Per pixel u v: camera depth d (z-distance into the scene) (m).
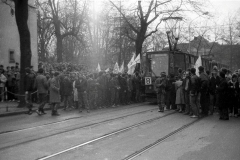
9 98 19.33
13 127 10.35
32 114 14.15
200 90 12.88
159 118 12.61
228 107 12.23
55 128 10.14
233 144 7.65
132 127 10.27
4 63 24.30
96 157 6.49
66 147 7.42
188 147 7.34
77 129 9.93
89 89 16.36
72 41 46.59
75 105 17.20
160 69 19.59
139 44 29.48
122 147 7.38
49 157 6.52
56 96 13.66
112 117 12.89
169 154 6.69
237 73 13.85
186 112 13.96
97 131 9.55
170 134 8.97
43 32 42.81
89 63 40.56
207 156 6.51
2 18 24.30
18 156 6.62
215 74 14.15
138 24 30.81
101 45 44.38
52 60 45.94
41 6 38.09
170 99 16.34
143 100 21.67
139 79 21.00
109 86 17.86
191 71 13.02
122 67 22.08
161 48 36.16
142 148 7.24
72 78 17.19
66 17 38.44
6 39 24.58
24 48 16.33
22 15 16.25
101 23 38.25
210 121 11.75
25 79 14.24
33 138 8.51
